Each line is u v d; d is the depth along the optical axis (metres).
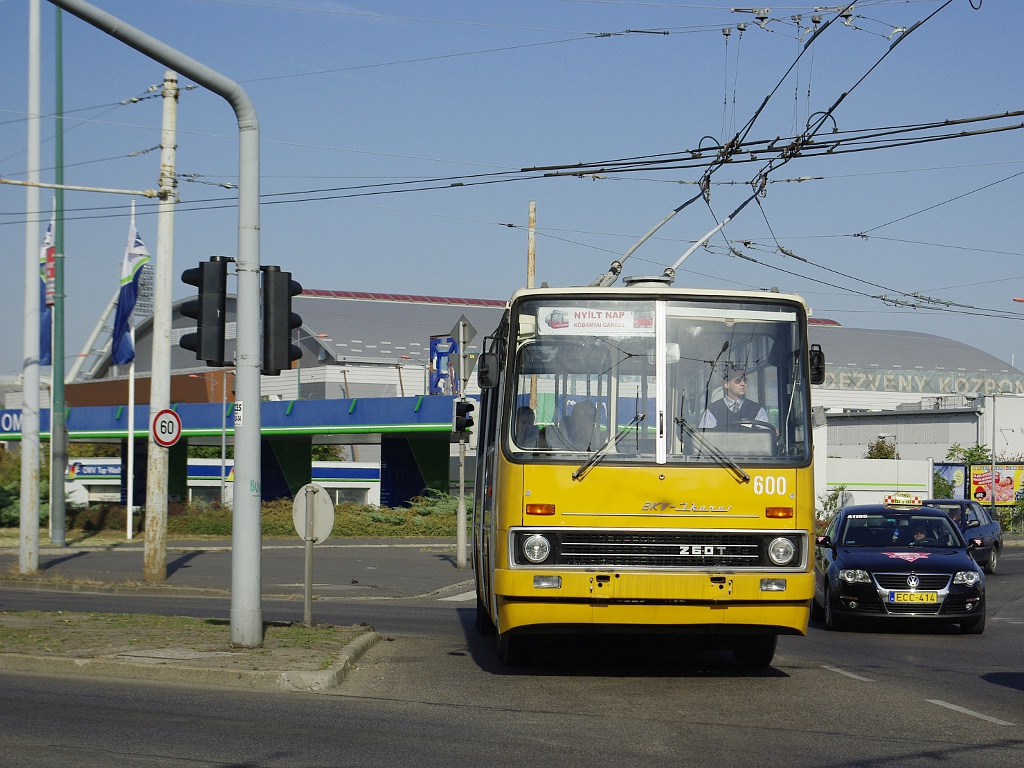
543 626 10.26
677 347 10.70
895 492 50.59
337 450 80.31
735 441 10.51
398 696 9.92
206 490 65.00
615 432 10.47
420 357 83.44
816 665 12.32
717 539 10.32
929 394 92.75
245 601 12.02
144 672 10.62
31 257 24.83
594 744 7.92
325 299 92.06
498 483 10.63
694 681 10.97
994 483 58.78
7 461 56.34
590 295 10.79
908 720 8.95
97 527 43.12
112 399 79.31
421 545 38.91
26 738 7.90
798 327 10.89
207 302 12.07
